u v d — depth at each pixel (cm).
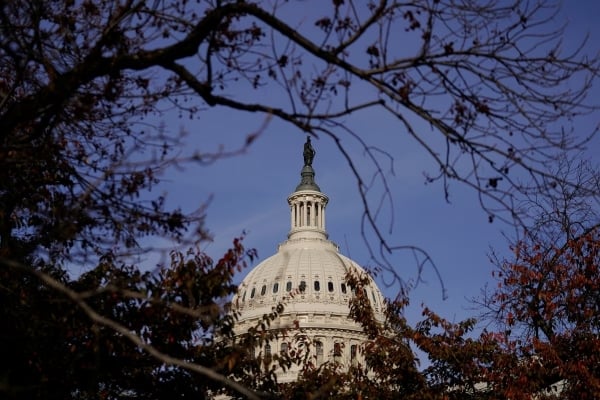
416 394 2833
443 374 3103
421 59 1208
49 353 1736
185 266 2055
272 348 7969
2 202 1584
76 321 1825
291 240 14125
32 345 1642
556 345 2819
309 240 14000
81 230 1473
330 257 13562
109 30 1315
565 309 2825
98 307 1888
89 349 1802
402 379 2980
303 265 13188
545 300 2745
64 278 1892
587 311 2762
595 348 2681
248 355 2275
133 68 1277
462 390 3100
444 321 3106
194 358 2103
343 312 12444
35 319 1689
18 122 1257
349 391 2820
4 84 1551
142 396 2106
